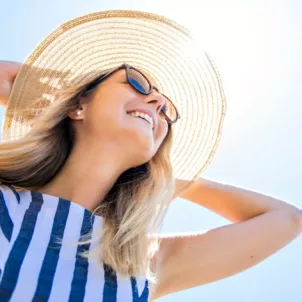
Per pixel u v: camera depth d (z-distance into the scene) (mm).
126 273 1210
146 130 1316
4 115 1417
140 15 1438
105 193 1331
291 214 1479
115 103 1330
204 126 1483
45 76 1434
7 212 1167
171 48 1470
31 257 1128
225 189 1528
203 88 1482
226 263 1370
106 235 1232
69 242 1180
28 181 1312
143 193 1359
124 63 1440
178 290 1352
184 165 1486
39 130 1323
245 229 1417
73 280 1141
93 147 1318
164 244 1369
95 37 1446
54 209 1215
